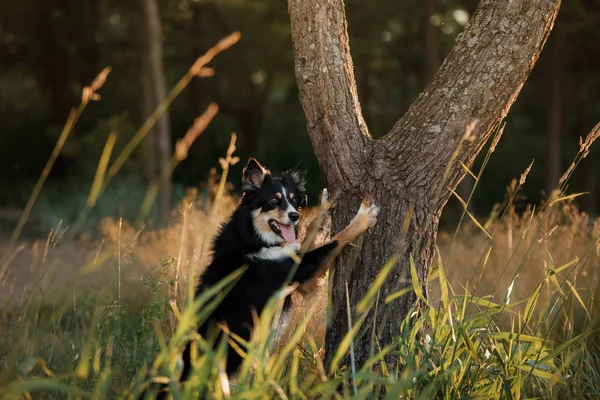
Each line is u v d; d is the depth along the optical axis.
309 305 7.52
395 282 6.71
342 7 7.05
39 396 6.39
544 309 6.50
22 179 37.81
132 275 11.20
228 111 46.06
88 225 21.94
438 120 6.68
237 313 7.13
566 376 6.53
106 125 28.19
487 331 6.49
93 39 36.06
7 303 8.30
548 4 6.46
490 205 40.12
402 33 39.09
